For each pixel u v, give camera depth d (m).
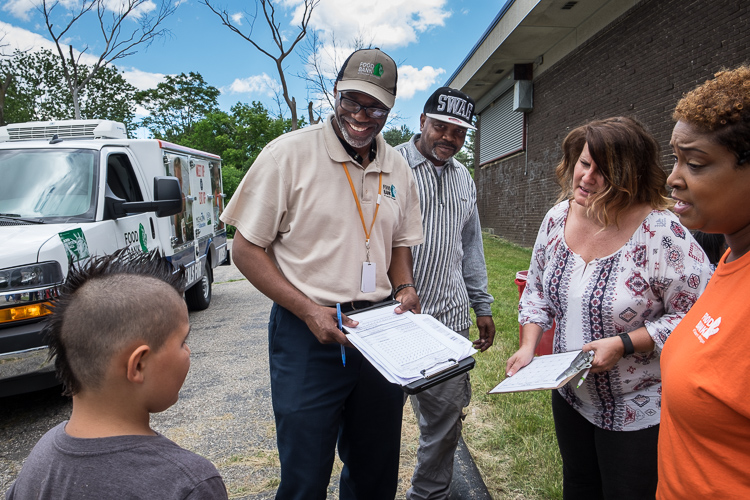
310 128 1.92
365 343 1.66
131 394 1.04
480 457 3.01
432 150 2.47
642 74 8.19
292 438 1.85
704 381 0.98
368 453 2.09
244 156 36.28
